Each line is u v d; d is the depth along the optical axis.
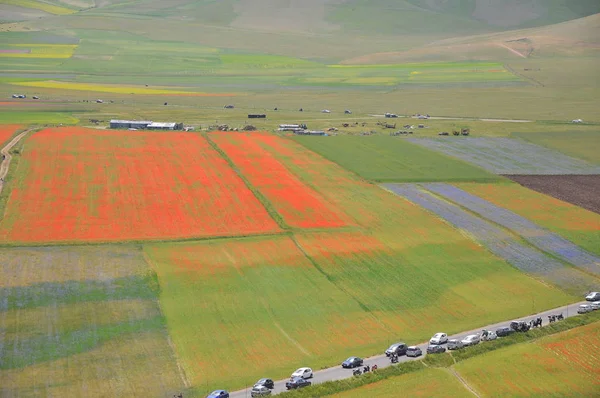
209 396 76.25
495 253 126.00
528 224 140.12
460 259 122.69
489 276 117.19
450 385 80.31
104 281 107.31
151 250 119.81
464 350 89.62
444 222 138.62
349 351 90.44
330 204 145.62
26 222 129.00
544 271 120.00
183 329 94.75
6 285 104.12
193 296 104.62
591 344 92.44
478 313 104.25
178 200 143.75
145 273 110.75
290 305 103.56
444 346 90.94
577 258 125.69
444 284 113.31
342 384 79.62
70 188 147.25
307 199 147.75
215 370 84.69
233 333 94.44
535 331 96.00
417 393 78.31
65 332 92.19
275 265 116.44
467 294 110.38
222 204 142.62
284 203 144.88
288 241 126.06
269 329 96.06
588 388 81.81
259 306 102.69
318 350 90.75
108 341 90.62
